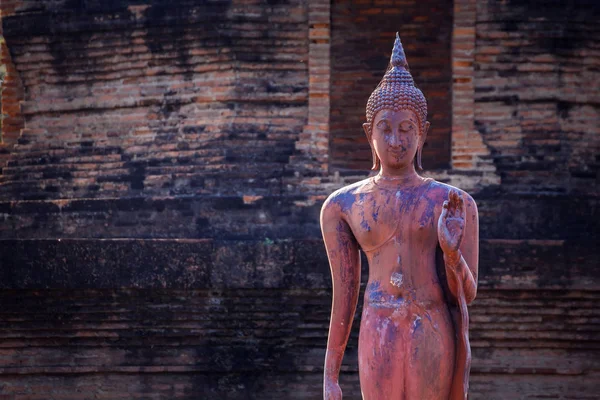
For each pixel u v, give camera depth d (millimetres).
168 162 11719
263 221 11141
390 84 5547
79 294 11039
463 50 11469
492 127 11492
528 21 11430
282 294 10820
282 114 11547
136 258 10789
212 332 11156
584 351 11273
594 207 11172
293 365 11172
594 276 10695
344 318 5652
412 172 5562
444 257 5164
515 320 11062
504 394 11297
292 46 11516
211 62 11586
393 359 5258
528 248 10680
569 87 11484
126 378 11375
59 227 11711
